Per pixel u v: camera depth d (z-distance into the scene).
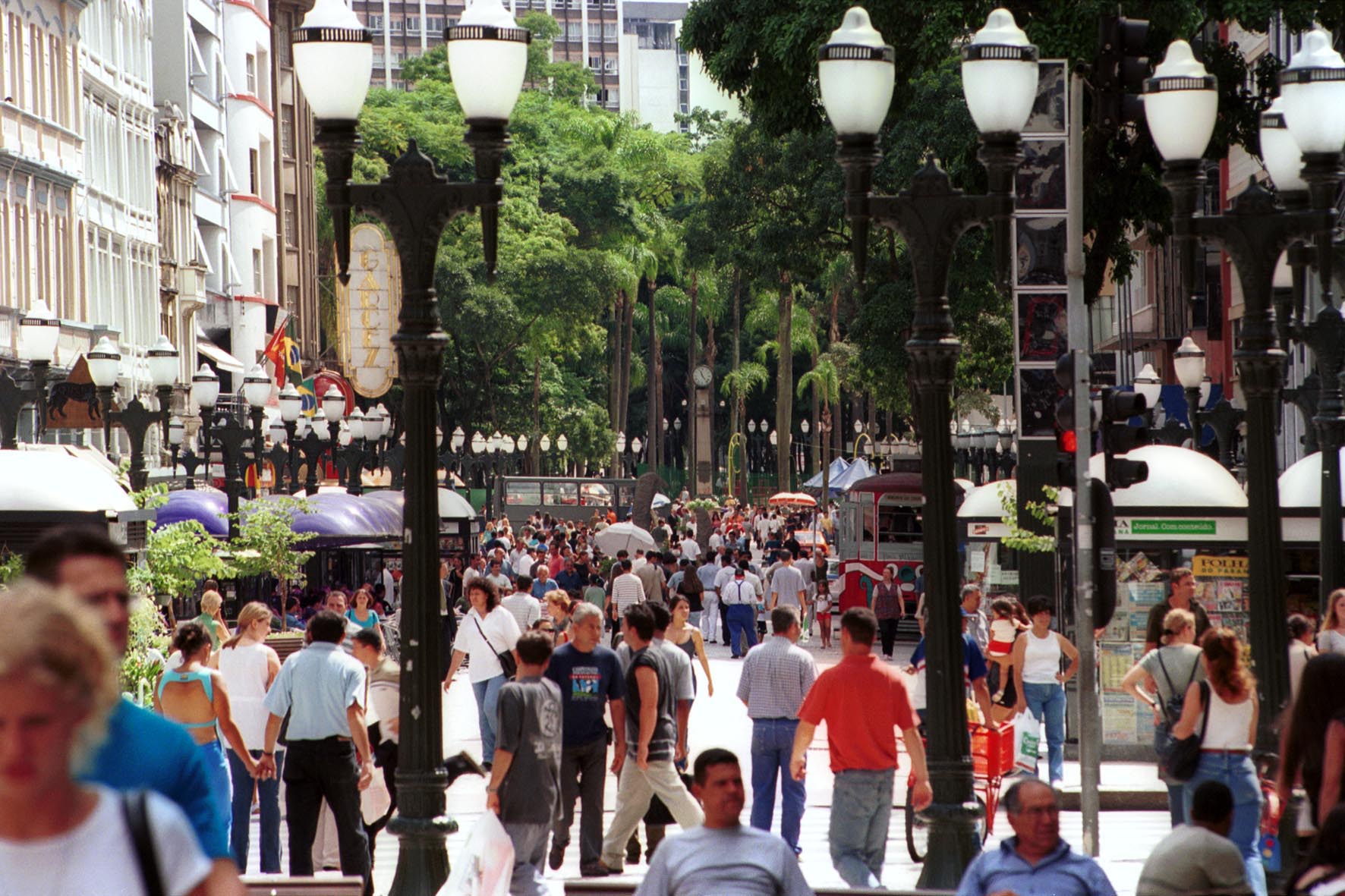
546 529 196.25
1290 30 71.19
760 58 85.00
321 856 37.66
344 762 35.38
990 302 111.12
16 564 49.22
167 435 93.38
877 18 77.81
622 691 39.00
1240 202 35.94
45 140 122.88
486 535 172.38
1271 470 36.84
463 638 51.91
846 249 129.38
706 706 77.25
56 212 124.50
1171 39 73.25
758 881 21.89
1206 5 71.31
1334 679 21.58
